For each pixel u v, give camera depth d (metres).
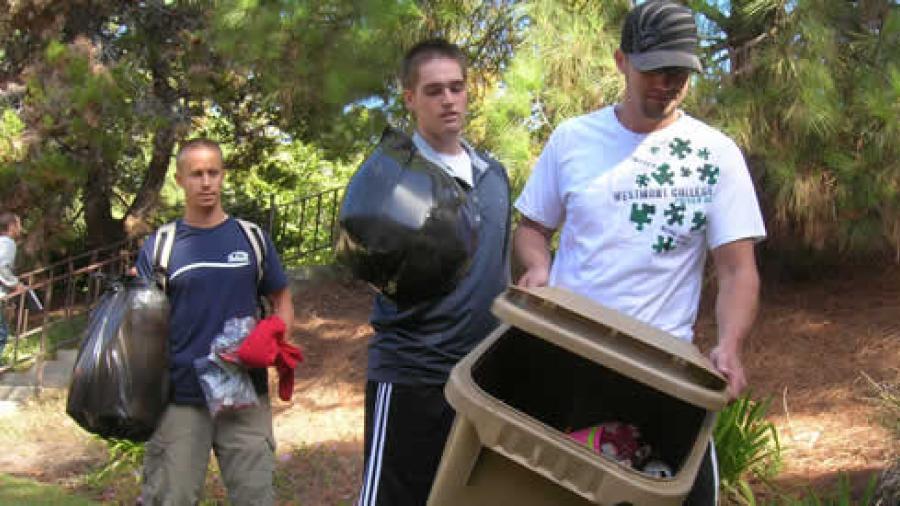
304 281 11.65
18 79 11.95
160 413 3.94
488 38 7.46
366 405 3.34
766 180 6.42
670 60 2.63
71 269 11.46
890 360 6.28
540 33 6.02
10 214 9.55
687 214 2.85
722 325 2.78
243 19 7.48
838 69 5.87
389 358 3.22
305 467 6.31
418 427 3.20
